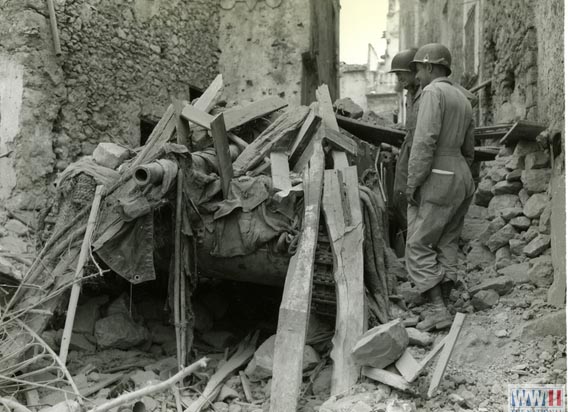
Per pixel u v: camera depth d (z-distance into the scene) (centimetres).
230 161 469
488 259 577
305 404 380
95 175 449
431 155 476
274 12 1044
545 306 455
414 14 2228
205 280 563
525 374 385
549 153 563
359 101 2977
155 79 875
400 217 683
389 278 529
